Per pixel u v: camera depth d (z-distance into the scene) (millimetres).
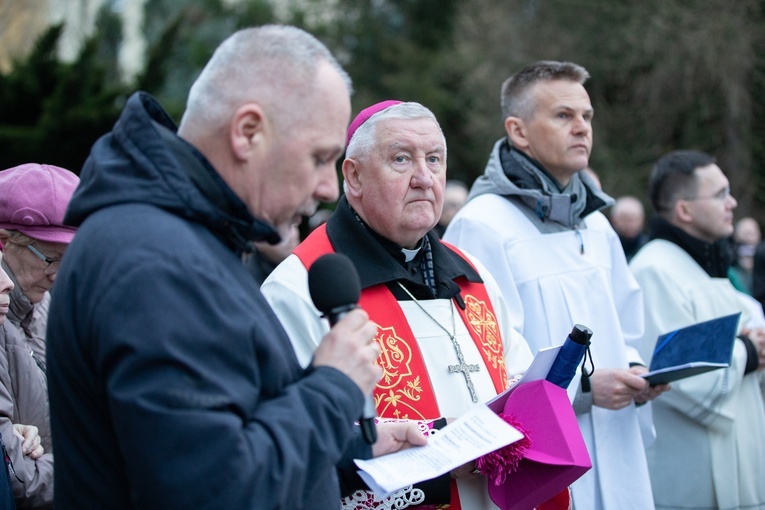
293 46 2914
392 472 3361
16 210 4477
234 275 2803
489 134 30000
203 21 38312
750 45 25812
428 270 4578
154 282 2520
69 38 21422
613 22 28109
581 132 5773
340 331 2947
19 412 4348
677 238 7074
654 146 27422
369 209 4410
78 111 11062
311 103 2883
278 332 2918
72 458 2760
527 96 5855
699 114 26719
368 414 3064
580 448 3924
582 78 5902
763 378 7266
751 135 26219
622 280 6141
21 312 4594
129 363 2455
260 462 2529
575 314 5594
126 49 34188
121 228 2639
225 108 2846
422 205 4348
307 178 2904
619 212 12633
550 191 5824
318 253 4387
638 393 5301
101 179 2770
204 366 2529
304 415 2693
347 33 40438
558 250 5734
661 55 27047
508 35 30125
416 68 37438
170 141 2816
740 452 6617
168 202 2707
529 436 3928
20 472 4035
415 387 4203
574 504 5430
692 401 6453
